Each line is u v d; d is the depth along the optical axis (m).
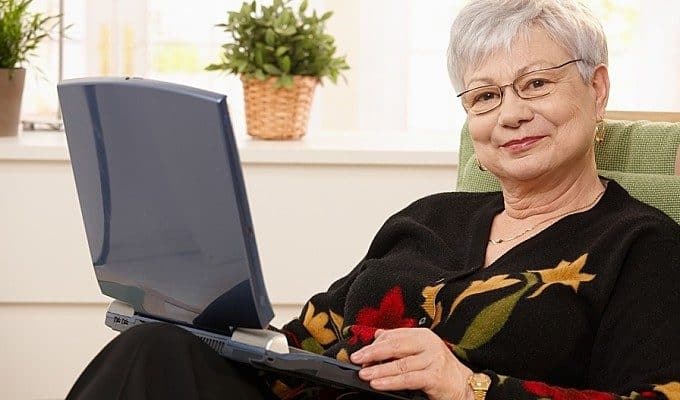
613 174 1.99
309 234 3.15
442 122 3.88
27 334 3.20
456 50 1.91
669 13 3.83
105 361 1.54
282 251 3.15
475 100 1.90
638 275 1.71
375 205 3.14
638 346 1.66
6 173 3.12
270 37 3.22
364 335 1.85
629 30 3.89
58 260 3.16
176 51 3.81
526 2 1.84
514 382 1.62
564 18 1.82
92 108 1.56
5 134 3.31
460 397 1.61
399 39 3.81
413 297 1.90
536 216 1.91
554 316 1.74
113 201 1.61
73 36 3.78
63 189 3.14
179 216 1.54
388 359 1.65
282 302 3.18
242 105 3.87
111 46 3.65
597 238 1.79
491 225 1.96
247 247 1.50
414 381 1.60
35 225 3.15
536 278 1.78
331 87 3.84
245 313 1.56
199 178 1.48
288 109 3.29
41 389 3.22
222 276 1.54
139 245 1.62
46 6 3.75
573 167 1.87
